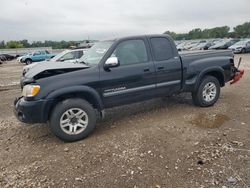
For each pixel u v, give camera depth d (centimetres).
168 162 355
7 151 414
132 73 486
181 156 369
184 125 486
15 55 4741
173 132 454
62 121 426
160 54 529
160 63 522
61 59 1200
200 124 489
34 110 411
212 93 604
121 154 382
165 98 684
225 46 3103
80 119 439
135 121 523
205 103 595
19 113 432
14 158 389
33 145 432
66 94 431
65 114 427
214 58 601
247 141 408
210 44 3338
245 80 963
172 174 327
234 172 324
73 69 444
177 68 545
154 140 423
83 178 326
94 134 465
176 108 602
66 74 431
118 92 478
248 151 376
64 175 335
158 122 509
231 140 413
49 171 346
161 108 607
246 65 1523
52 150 409
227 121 502
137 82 496
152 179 318
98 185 311
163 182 311
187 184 305
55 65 470
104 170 342
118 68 473
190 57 568
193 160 357
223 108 587
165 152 382
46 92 412
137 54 502
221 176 317
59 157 383
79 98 443
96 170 343
